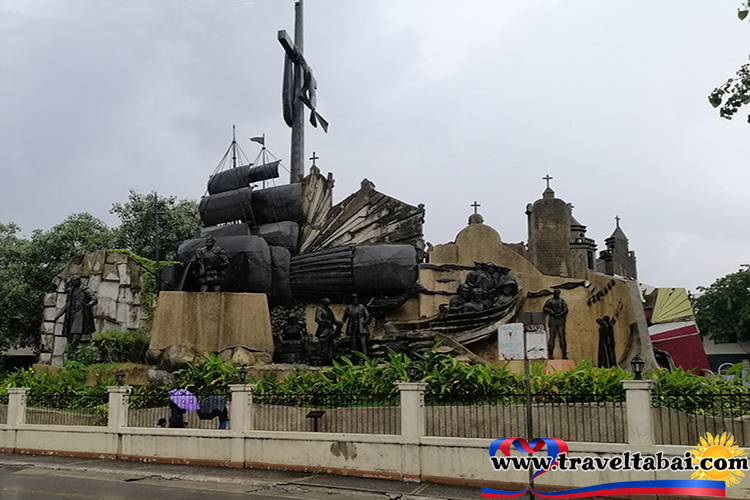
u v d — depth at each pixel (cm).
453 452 1155
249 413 1364
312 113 3350
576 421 1161
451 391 1371
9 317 3881
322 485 1136
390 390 1522
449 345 2294
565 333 2458
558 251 2903
